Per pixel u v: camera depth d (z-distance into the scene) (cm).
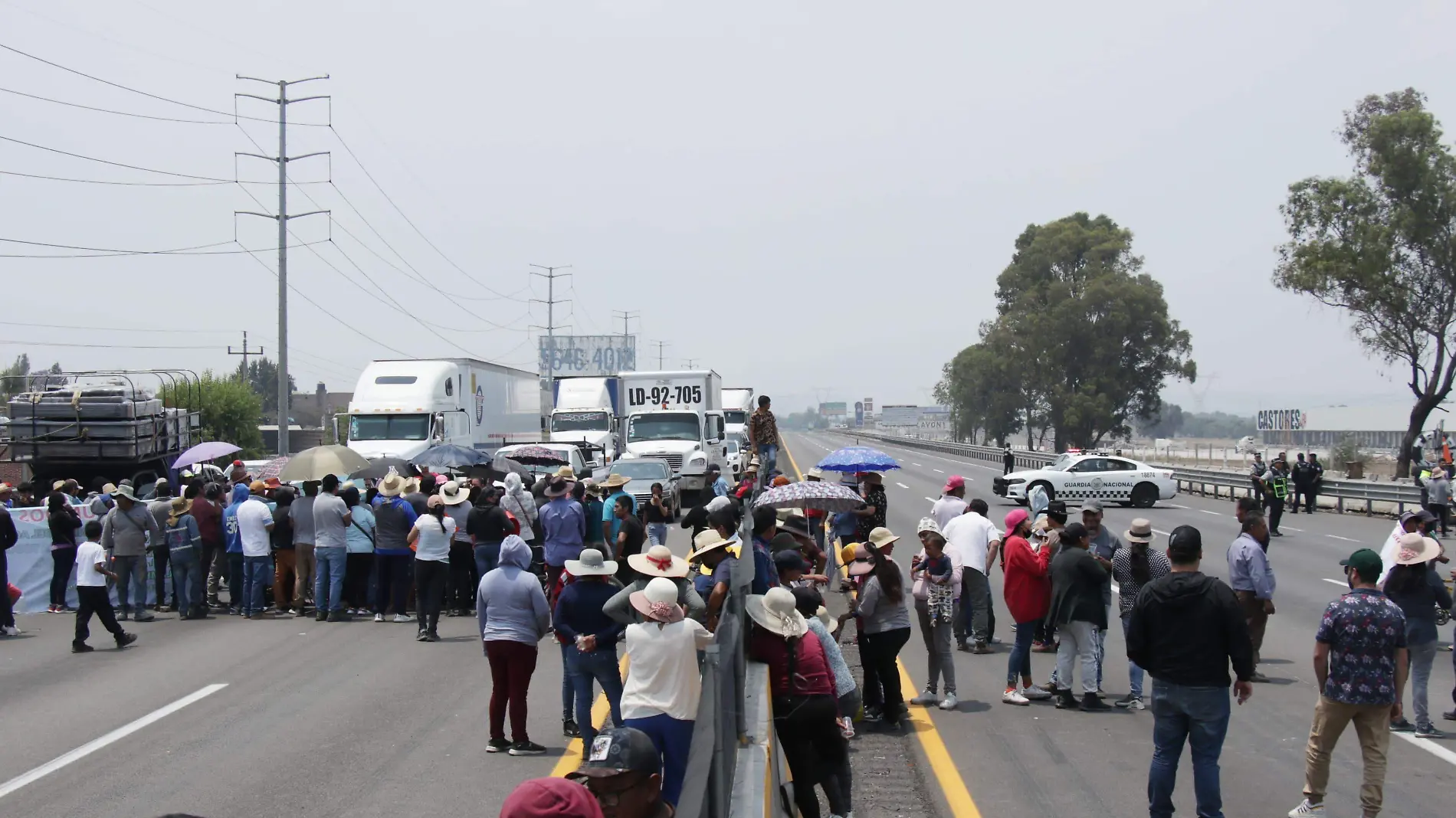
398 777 865
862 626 1038
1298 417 10588
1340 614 737
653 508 2019
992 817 785
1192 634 696
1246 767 895
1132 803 811
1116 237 7312
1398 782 842
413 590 1744
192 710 1082
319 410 12494
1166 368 7188
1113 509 3569
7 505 1817
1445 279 3975
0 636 1503
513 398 4128
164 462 2728
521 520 1653
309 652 1377
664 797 698
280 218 3928
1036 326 7181
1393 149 3925
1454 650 995
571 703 990
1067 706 1098
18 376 2708
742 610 720
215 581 1758
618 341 12312
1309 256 4044
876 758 945
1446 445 2956
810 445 10019
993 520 3062
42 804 797
